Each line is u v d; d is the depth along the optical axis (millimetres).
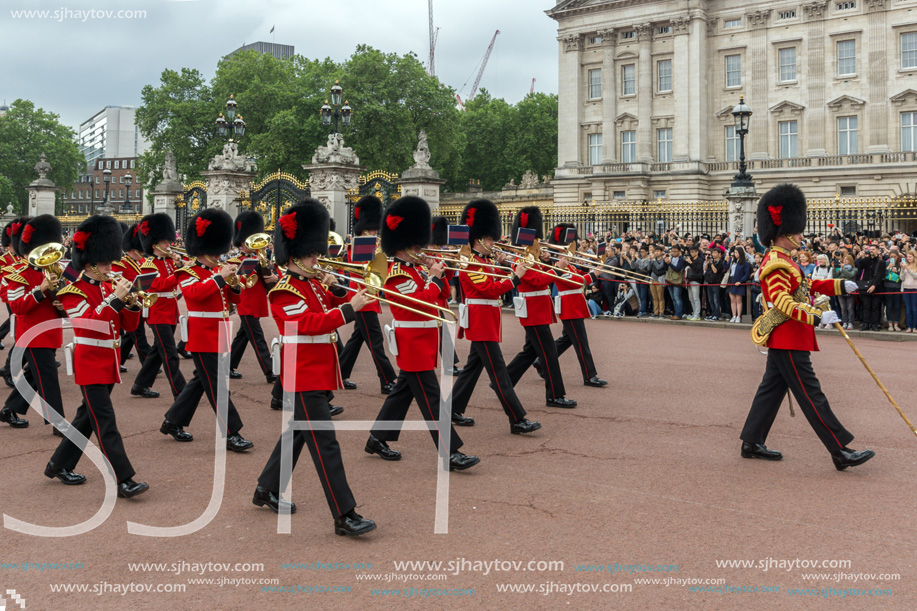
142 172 60562
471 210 9031
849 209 23562
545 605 4531
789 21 50406
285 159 54094
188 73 59938
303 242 5902
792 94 50406
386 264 7406
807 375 7094
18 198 78625
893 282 16594
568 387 11039
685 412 9414
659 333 17422
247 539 5551
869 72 47969
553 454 7617
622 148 56219
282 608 4531
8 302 8102
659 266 19891
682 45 52562
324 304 6043
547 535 5551
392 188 23656
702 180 52281
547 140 75750
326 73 60906
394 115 57656
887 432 8383
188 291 7895
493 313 8344
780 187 7371
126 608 4551
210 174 27656
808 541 5426
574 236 11984
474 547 5355
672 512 5992
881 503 6176
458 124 65312
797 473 6973
